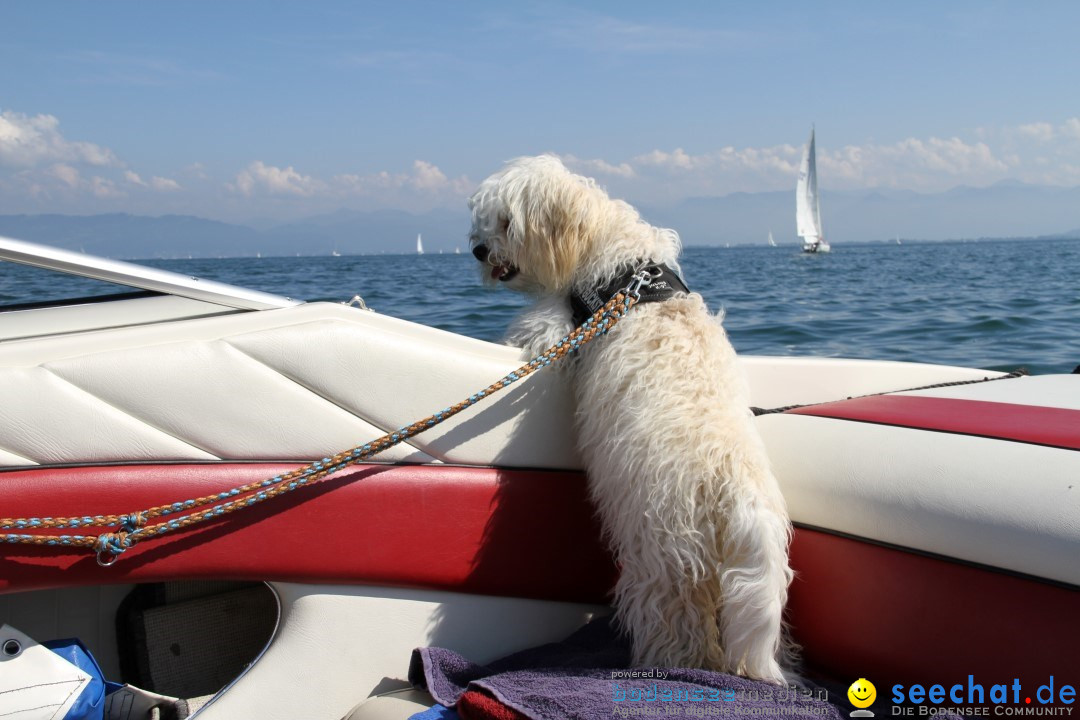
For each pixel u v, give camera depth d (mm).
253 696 1783
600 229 2289
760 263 34938
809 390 2652
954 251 60281
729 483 1732
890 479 1729
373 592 1842
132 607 2049
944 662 1555
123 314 2018
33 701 1662
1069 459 1565
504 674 1660
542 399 1992
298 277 15570
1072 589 1402
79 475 1666
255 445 1776
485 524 1905
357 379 1821
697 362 1938
